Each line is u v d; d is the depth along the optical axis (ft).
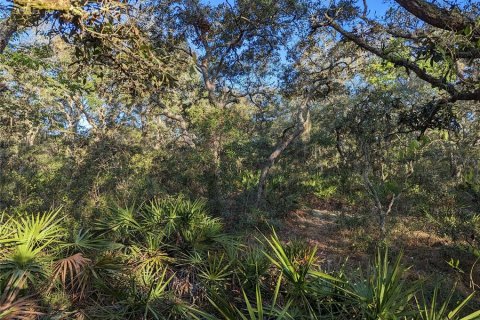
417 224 31.50
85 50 12.05
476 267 22.62
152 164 36.32
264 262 14.26
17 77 31.42
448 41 14.30
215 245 18.01
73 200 28.50
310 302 10.21
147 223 18.40
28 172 34.27
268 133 57.26
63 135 46.24
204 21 38.24
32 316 10.93
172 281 15.15
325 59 44.06
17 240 12.74
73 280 13.24
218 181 34.81
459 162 40.22
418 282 9.34
